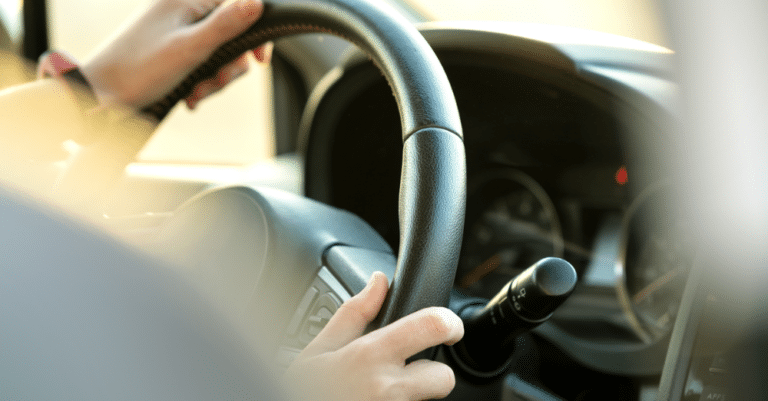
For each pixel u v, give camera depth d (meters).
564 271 0.50
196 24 0.69
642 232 1.28
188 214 0.68
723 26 0.70
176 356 0.18
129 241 0.19
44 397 0.16
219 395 0.18
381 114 1.22
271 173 2.17
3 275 0.17
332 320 0.45
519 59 1.01
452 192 0.47
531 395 0.68
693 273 0.64
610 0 1.12
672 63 0.97
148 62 0.70
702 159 0.73
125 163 0.76
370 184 1.30
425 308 0.43
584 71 0.94
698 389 0.62
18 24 1.92
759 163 0.66
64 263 0.17
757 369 0.61
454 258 0.47
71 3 1.94
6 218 0.17
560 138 1.42
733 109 0.69
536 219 1.71
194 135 2.28
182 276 0.19
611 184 1.48
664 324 1.22
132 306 0.17
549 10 1.77
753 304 0.61
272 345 0.59
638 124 0.94
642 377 0.88
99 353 0.17
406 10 1.84
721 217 0.65
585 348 0.90
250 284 0.61
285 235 0.62
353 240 0.63
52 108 0.69
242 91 2.38
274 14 0.65
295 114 2.35
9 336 0.16
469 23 1.10
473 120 1.41
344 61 1.16
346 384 0.40
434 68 0.52
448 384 0.43
